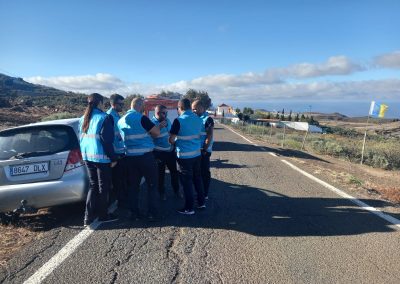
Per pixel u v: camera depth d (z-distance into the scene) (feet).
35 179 19.03
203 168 24.08
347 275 13.62
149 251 15.79
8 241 17.34
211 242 16.81
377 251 15.87
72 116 101.55
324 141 83.92
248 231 18.28
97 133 18.65
